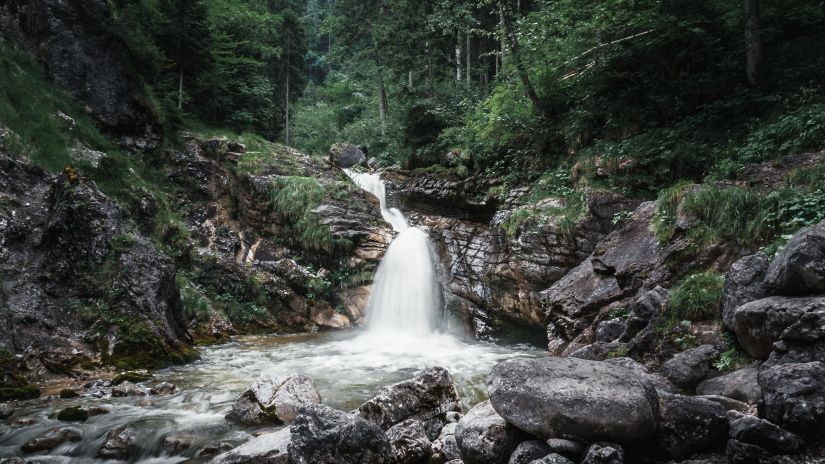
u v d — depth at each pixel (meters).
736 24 11.34
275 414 5.86
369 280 14.68
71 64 13.72
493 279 12.47
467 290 13.21
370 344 11.85
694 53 11.13
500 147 14.66
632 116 11.88
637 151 10.77
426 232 15.37
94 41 14.39
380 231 15.44
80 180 10.23
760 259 5.55
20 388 6.98
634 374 4.07
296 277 14.04
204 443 5.35
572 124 13.02
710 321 6.13
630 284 8.22
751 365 4.91
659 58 11.55
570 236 10.60
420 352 10.86
